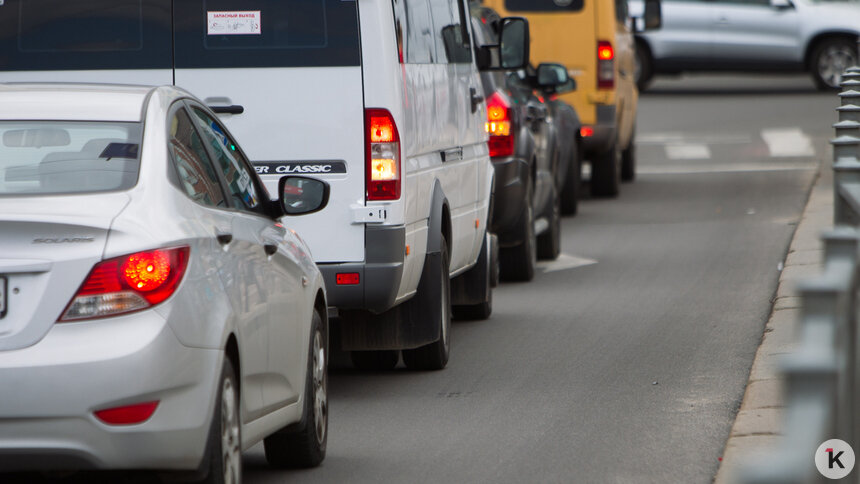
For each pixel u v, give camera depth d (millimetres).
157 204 17125
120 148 17828
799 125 90625
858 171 29422
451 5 33219
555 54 62875
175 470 16484
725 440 23516
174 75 27359
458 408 26578
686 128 91562
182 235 16953
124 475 16641
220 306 17312
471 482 21125
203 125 20172
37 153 17719
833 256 13047
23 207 16547
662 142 85438
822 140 83062
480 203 35156
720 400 26703
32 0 27766
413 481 21250
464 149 33281
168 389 16203
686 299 39031
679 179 70625
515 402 26984
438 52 31109
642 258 47250
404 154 27125
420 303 29172
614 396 27281
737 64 109500
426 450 23266
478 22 43375
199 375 16641
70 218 16266
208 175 19188
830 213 54750
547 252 47188
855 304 13586
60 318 16016
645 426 24641
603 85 62625
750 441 22906
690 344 32625
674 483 20812
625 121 67562
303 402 21266
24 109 18422
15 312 16031
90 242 16234
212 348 16906
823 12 108438
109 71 27562
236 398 17953
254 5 27078
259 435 19031
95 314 16062
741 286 40969
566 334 34375
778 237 50906
